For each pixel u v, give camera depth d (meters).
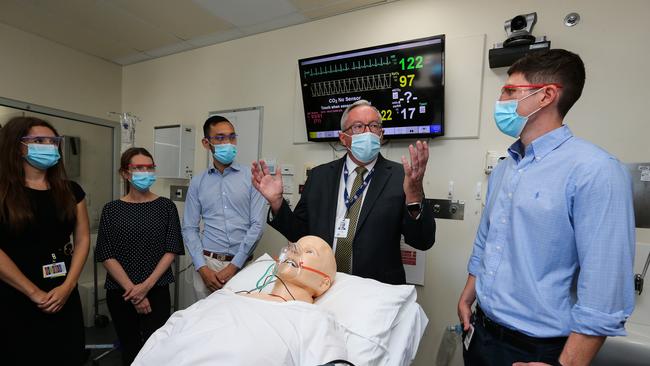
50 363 1.41
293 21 2.47
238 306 0.94
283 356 0.81
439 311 1.99
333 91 2.20
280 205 1.41
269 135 2.62
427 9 2.04
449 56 1.95
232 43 2.82
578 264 0.87
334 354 0.85
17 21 2.54
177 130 2.89
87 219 1.64
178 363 0.78
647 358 1.14
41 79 2.81
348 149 1.50
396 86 1.99
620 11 1.60
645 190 1.43
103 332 2.74
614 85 1.61
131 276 1.79
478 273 1.08
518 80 0.96
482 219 1.21
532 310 0.88
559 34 1.71
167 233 1.90
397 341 1.09
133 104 3.39
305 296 1.10
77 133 3.08
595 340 0.76
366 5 2.21
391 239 1.38
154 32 2.70
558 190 0.87
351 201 1.45
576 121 1.67
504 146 1.84
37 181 1.46
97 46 2.99
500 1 1.85
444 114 1.93
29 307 1.36
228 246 2.04
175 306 2.76
